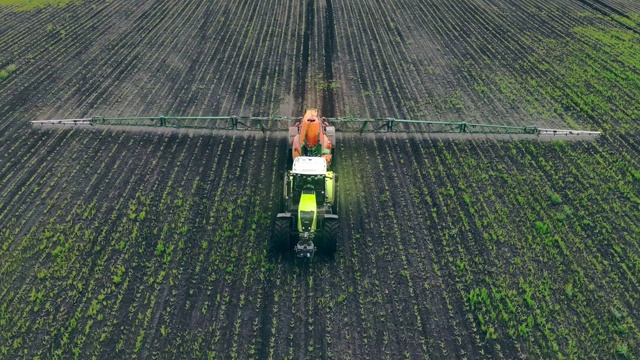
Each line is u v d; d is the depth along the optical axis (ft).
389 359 35.40
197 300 39.34
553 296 40.37
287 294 39.96
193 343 36.17
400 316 38.50
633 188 52.65
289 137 54.60
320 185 43.01
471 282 41.32
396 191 51.24
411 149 57.77
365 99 67.21
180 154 55.88
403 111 64.75
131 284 40.52
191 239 44.73
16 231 45.19
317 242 43.47
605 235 46.32
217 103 65.31
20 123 60.90
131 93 67.10
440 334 37.27
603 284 41.55
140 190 50.44
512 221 47.83
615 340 37.04
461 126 59.57
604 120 63.72
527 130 59.98
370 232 46.06
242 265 42.24
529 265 42.88
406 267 42.47
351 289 40.29
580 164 55.83
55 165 53.88
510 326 37.81
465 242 45.21
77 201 48.93
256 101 66.03
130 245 44.01
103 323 37.45
